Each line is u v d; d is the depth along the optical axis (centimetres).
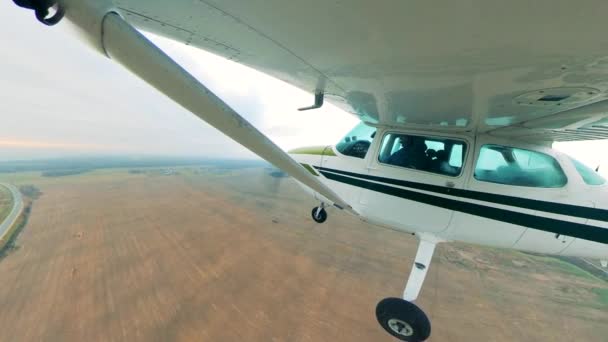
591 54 138
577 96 206
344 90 311
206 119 133
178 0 156
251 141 148
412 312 361
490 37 139
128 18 192
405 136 420
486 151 366
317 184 222
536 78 183
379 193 440
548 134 332
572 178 336
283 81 336
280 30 174
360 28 154
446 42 153
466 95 244
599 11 101
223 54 249
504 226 355
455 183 374
